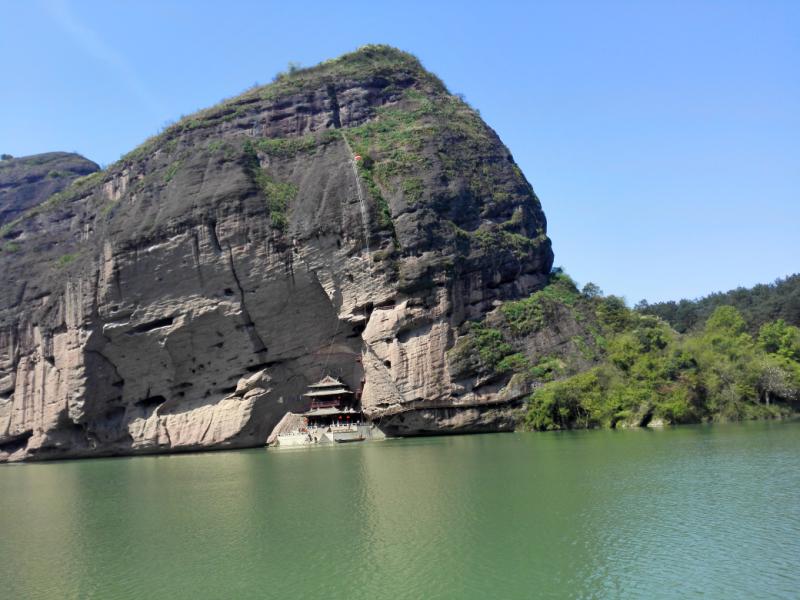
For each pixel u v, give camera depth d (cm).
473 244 8650
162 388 9206
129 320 9006
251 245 8806
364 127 9975
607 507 3700
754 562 2834
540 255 9281
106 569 3234
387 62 11212
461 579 2800
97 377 9250
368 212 8612
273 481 5184
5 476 7338
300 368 9025
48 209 11519
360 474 5172
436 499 4075
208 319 8862
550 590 2656
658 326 9050
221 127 10556
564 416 7669
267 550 3316
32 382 9919
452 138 9588
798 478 4209
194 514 4203
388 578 2858
